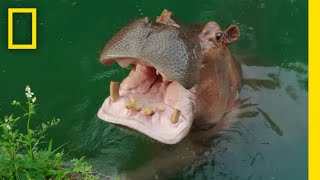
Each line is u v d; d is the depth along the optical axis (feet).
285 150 10.46
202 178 10.03
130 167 10.21
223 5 14.83
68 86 12.53
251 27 13.84
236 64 11.12
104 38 13.76
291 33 13.62
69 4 14.74
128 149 10.65
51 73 12.89
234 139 10.47
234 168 10.18
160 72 8.04
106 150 10.70
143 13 14.61
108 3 14.85
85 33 13.94
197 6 14.87
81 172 9.50
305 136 10.75
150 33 8.10
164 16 9.16
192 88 8.92
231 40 9.64
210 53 9.12
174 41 8.19
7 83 12.57
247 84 11.43
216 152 10.31
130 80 8.65
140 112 8.25
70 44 13.64
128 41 8.07
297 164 10.27
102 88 12.48
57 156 9.41
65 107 11.94
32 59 13.25
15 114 11.75
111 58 8.17
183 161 10.23
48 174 8.98
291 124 10.89
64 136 11.19
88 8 14.67
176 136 8.16
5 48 13.48
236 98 10.79
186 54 8.25
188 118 8.55
